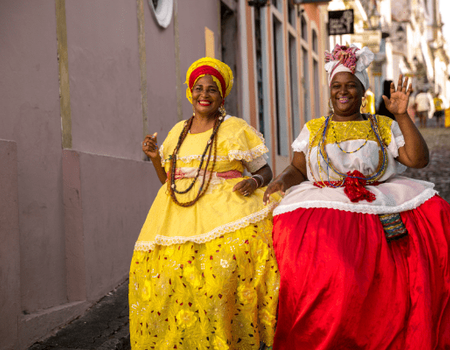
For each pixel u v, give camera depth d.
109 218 5.17
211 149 3.34
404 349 2.81
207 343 3.08
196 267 3.12
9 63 3.93
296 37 15.12
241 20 9.93
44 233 4.27
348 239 2.91
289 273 2.98
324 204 3.04
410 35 47.84
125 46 5.87
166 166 3.49
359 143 3.16
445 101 67.44
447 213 3.03
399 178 3.25
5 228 3.62
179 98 7.49
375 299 2.86
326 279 2.84
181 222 3.22
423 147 3.11
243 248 3.11
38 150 4.21
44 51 4.34
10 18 3.96
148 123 6.44
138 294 3.31
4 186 3.61
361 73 3.23
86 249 4.66
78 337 4.05
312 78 17.67
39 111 4.24
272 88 12.29
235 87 9.68
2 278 3.58
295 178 3.40
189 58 7.91
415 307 2.82
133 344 3.30
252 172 3.52
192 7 8.05
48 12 4.42
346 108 3.21
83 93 4.93
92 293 4.75
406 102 3.09
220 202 3.23
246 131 3.42
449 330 2.87
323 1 14.41
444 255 2.96
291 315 3.00
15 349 3.69
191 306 3.12
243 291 3.12
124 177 5.56
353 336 2.82
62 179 4.54
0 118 3.82
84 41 4.98
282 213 3.16
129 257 5.63
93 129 5.10
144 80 6.34
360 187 3.06
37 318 3.96
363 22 28.72
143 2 6.38
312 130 3.29
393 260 2.92
